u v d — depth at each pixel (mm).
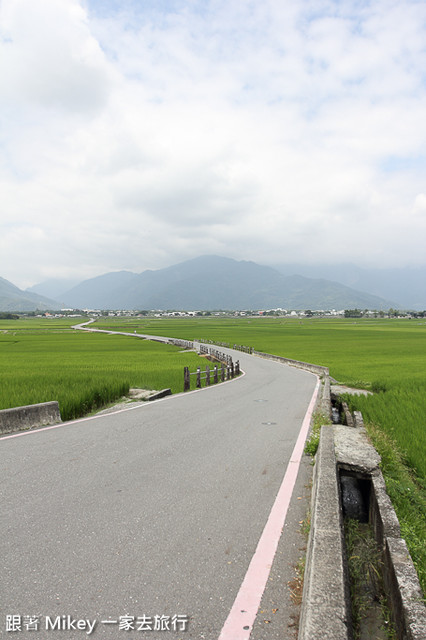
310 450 6719
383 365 29438
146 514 4227
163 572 3154
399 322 185625
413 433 8609
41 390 12250
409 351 45094
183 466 5945
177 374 20578
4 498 4617
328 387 14453
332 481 4215
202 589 2949
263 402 12688
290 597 2871
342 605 2291
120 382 14461
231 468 5898
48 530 3828
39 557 3346
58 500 4566
